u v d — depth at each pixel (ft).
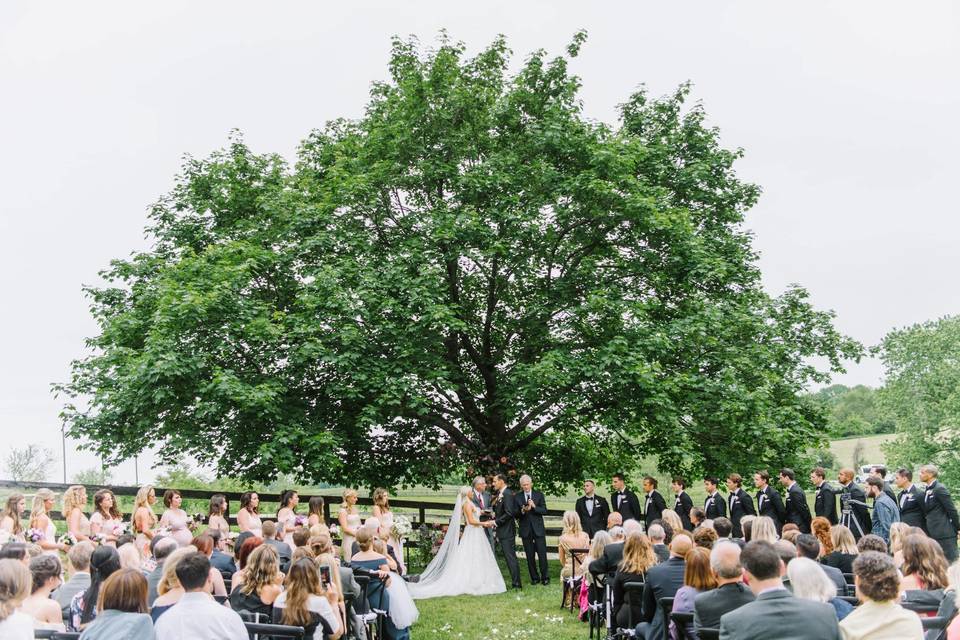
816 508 40.45
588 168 53.52
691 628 18.42
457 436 57.77
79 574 21.02
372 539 29.48
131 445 49.60
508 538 44.34
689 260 52.95
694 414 51.06
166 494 35.06
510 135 57.82
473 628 32.42
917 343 142.72
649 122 62.80
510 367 55.67
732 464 51.06
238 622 15.85
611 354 47.60
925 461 136.56
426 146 57.00
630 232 54.90
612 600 27.14
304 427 46.96
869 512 41.37
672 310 55.72
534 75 59.11
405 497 81.56
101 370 49.03
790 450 51.85
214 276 46.44
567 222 53.31
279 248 52.54
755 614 13.37
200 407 43.45
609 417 49.62
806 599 13.74
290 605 19.26
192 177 57.41
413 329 47.85
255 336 45.11
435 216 51.70
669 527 30.89
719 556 16.94
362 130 61.21
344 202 51.96
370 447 55.26
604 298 49.26
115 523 32.45
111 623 14.12
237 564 24.91
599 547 30.73
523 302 56.49
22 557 19.49
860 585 14.15
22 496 31.14
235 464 49.98
